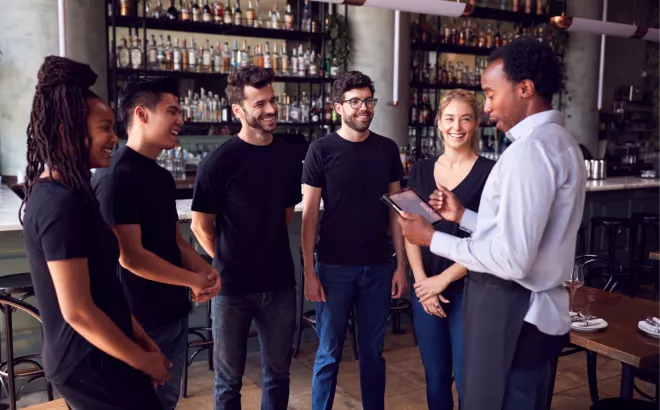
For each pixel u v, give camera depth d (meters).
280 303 2.65
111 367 1.59
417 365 4.02
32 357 3.28
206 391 3.61
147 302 2.13
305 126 6.88
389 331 4.70
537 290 1.73
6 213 3.70
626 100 8.59
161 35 6.31
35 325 3.60
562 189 1.68
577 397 3.55
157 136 2.09
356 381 3.74
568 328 1.80
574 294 2.96
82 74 1.54
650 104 8.75
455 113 2.59
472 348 1.86
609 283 3.46
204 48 6.35
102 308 1.58
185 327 2.29
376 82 6.71
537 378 1.80
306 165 2.82
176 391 2.30
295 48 6.98
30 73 5.50
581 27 6.26
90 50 5.64
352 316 4.04
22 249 3.54
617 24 6.45
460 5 5.28
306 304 4.41
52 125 1.51
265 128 2.48
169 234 2.18
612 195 6.02
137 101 2.07
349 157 2.77
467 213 2.14
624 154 8.50
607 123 8.55
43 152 1.51
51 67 1.51
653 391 3.64
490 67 1.77
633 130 8.66
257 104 2.46
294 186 2.66
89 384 1.57
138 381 1.65
